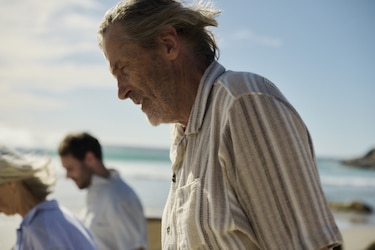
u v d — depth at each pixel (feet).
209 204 4.28
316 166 4.46
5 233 18.88
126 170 90.58
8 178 7.24
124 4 4.79
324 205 4.10
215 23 4.82
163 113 4.86
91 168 12.05
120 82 4.86
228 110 4.27
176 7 4.67
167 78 4.71
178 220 4.51
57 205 7.61
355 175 107.55
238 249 4.17
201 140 4.57
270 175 4.07
